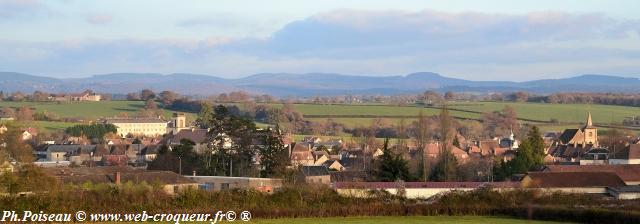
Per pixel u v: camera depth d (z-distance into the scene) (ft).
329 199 365.40
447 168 583.58
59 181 395.55
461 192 386.11
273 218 345.10
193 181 474.08
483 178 595.88
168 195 351.67
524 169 609.83
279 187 391.45
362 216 356.38
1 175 362.12
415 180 545.44
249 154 597.93
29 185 363.97
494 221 340.59
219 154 599.16
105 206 332.80
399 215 361.30
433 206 364.99
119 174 445.78
